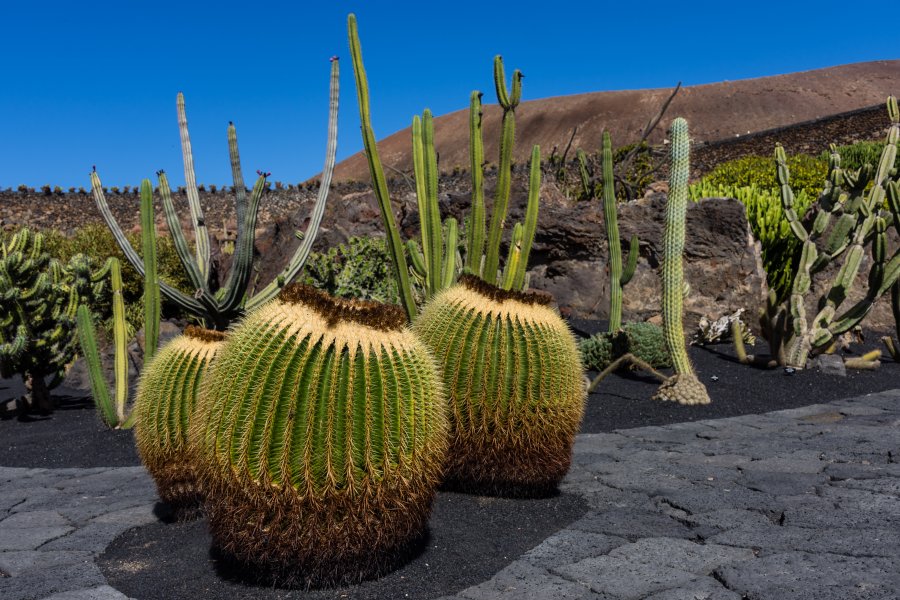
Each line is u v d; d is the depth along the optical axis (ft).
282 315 9.51
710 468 15.48
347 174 250.37
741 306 32.78
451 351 12.90
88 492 15.57
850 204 26.48
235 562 10.11
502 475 13.15
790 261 35.24
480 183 16.38
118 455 19.20
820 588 9.16
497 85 15.90
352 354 9.29
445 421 10.69
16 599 9.70
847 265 27.27
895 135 27.27
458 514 12.55
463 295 13.25
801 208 39.06
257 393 9.20
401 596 9.50
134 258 22.93
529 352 12.79
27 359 26.20
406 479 9.68
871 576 9.50
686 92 255.50
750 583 9.38
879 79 261.24
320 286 30.81
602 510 12.86
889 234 35.45
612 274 28.94
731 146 106.01
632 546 10.98
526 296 13.21
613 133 240.73
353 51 15.93
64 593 9.82
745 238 32.65
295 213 40.11
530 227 16.80
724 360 29.37
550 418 13.03
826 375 26.53
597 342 28.27
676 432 19.47
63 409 27.35
